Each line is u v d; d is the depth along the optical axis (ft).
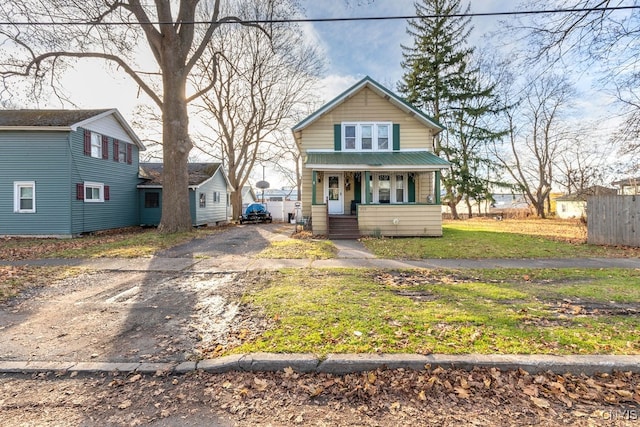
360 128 51.24
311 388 9.29
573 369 9.86
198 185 66.69
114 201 57.72
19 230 46.01
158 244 35.81
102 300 17.19
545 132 102.12
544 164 103.35
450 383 9.38
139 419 8.13
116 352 11.30
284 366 10.08
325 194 51.13
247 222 82.07
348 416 8.20
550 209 125.29
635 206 34.12
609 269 23.44
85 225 49.70
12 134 45.88
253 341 11.58
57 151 46.34
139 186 65.21
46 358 10.90
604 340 11.39
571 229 57.06
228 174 95.40
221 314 14.88
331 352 10.55
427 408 8.46
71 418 8.18
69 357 10.97
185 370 10.13
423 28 86.89
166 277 22.15
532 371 9.84
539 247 33.73
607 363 9.89
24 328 13.42
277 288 18.47
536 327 12.50
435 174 44.93
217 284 20.29
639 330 12.22
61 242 39.68
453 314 13.78
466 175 88.58
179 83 46.29
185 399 8.90
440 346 10.88
